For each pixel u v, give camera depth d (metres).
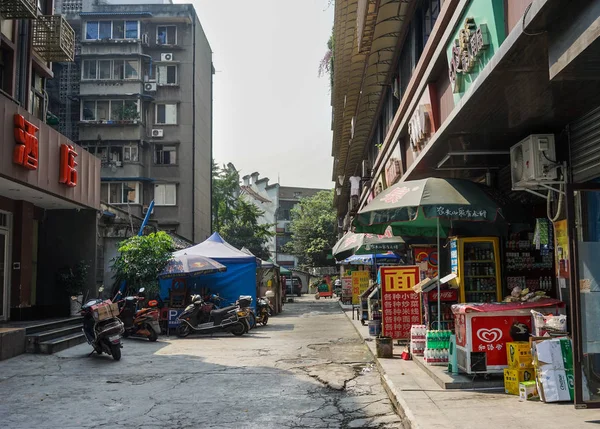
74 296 14.93
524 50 4.59
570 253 5.04
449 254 10.22
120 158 28.47
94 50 28.86
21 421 5.63
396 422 5.45
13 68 12.78
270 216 61.09
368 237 11.48
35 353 10.40
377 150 18.30
